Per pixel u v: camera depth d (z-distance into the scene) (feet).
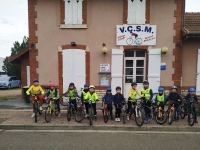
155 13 30.01
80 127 20.61
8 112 26.25
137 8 29.94
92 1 30.07
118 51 30.14
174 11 29.94
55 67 30.91
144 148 15.40
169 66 30.53
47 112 21.89
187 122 21.93
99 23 30.27
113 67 30.42
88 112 22.41
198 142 16.85
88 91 22.27
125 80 31.63
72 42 30.12
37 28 30.42
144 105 22.15
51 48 30.68
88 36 30.45
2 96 44.47
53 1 30.12
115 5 30.04
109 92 22.34
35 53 30.71
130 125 20.83
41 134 18.90
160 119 21.38
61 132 19.57
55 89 23.77
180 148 15.44
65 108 28.76
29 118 23.35
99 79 30.91
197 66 32.50
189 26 33.27
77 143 16.47
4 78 71.72
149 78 30.45
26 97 32.89
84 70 30.83
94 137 18.04
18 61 41.37
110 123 21.56
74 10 30.17
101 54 30.63
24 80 38.78
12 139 17.47
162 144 16.31
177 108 22.17
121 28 30.01
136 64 31.48
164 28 30.14
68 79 30.94
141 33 30.09
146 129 20.36
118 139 17.52
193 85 32.76
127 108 22.97
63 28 30.37
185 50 32.45
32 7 30.12
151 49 30.14
